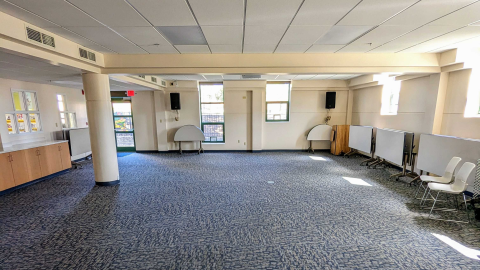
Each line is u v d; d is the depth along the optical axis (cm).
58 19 247
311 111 787
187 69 417
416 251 235
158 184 457
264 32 299
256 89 757
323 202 361
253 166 600
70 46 323
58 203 364
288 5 220
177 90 770
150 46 357
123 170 567
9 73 421
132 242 256
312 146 806
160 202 366
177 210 336
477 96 374
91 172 555
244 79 721
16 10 222
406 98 515
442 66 410
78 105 698
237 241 257
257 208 341
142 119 793
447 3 214
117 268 214
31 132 541
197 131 757
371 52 404
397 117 547
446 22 262
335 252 236
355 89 746
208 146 801
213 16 246
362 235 267
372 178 487
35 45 268
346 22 264
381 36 314
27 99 538
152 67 411
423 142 426
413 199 371
